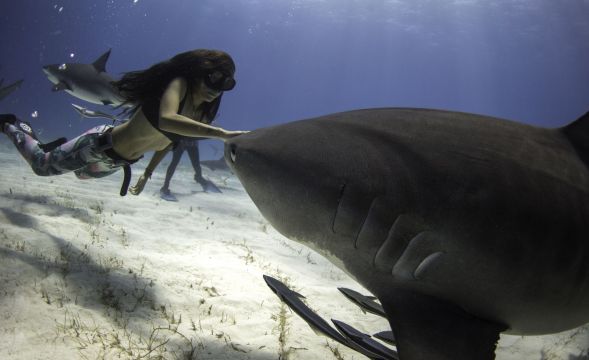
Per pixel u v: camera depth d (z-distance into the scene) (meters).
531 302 1.20
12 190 4.54
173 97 2.14
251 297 2.66
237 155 1.29
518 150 1.25
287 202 1.24
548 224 1.18
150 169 2.84
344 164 1.20
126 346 1.88
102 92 5.29
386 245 1.17
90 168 2.85
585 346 2.87
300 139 1.28
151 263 2.97
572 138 1.34
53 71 5.33
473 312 1.20
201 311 2.37
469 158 1.20
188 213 5.34
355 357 2.17
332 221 1.20
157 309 2.28
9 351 1.67
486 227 1.14
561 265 1.20
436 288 1.16
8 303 1.97
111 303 2.22
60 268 2.48
